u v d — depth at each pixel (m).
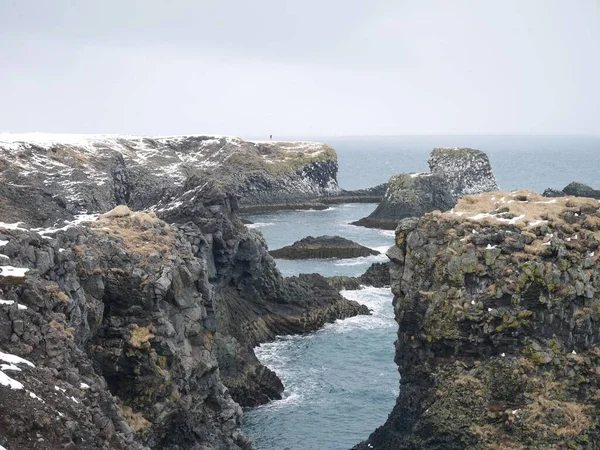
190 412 51.19
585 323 53.81
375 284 124.75
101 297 48.56
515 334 53.97
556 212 57.56
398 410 58.56
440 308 55.34
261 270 98.69
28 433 32.72
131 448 37.66
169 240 55.72
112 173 155.00
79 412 36.00
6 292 39.00
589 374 53.50
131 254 51.25
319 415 72.06
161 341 49.47
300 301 102.50
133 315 49.44
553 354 53.72
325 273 137.12
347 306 106.88
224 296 92.12
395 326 102.44
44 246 43.97
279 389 77.50
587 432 52.12
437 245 57.06
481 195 61.53
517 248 54.94
